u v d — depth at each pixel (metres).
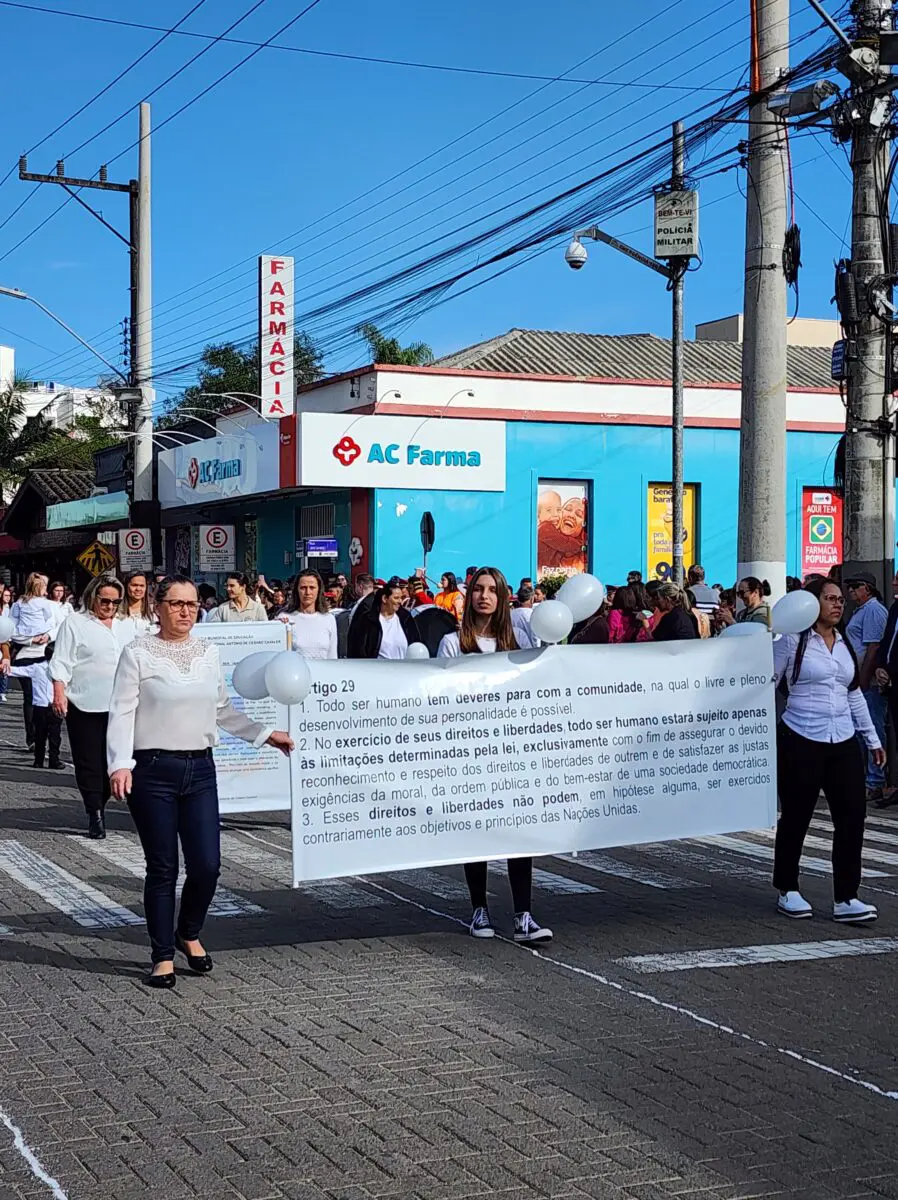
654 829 7.66
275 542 30.84
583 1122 4.83
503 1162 4.49
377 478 25.89
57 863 9.52
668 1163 4.49
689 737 7.73
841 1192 4.30
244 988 6.50
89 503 37.62
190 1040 5.72
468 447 26.59
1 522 47.88
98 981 6.60
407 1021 5.98
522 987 6.52
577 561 28.12
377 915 8.03
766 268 13.84
